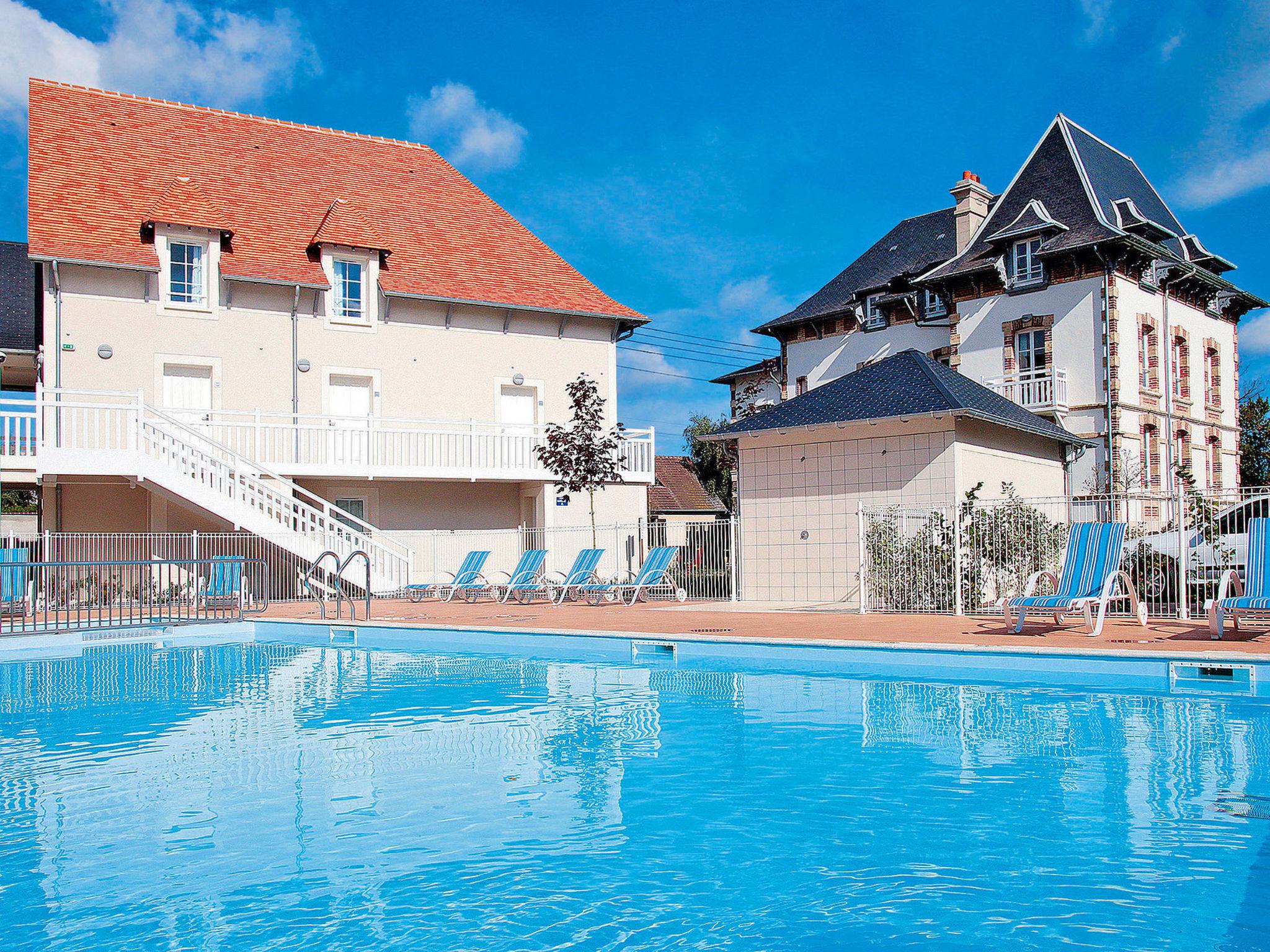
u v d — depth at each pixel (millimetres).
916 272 35031
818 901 4090
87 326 22391
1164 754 6695
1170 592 14188
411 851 4844
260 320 24297
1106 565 12273
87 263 22000
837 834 5000
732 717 8422
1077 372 29391
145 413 21516
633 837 5020
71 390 19906
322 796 5945
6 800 5930
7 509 46250
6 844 5012
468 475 24984
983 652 10539
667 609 17953
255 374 24141
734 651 12070
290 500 21656
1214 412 34594
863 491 18172
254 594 20484
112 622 16188
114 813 5602
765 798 5738
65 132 25188
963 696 9211
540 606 19828
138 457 20094
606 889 4273
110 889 4328
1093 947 3557
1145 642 10711
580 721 8359
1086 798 5582
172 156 26422
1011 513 16141
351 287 25766
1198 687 9375
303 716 8828
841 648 11312
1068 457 21656
